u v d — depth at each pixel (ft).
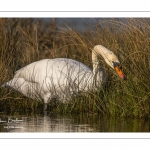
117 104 57.41
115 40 64.08
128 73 60.13
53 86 62.03
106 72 63.82
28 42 77.87
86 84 60.64
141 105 56.44
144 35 60.75
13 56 71.56
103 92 59.06
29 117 56.95
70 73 61.72
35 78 63.26
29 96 62.49
